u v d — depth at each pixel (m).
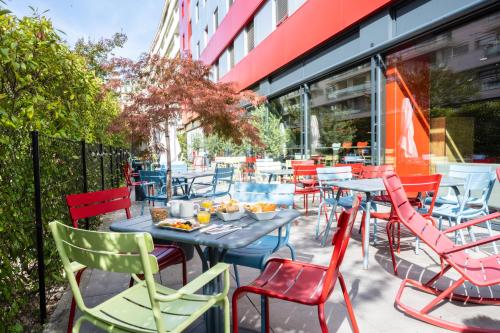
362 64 7.68
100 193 2.90
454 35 5.53
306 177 7.73
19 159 2.45
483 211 3.89
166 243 2.88
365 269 3.44
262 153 12.82
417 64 6.40
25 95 3.22
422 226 2.81
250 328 2.39
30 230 2.58
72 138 4.42
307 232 4.96
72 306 2.34
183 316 1.66
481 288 2.94
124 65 5.12
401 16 6.46
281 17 11.28
